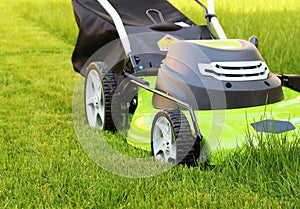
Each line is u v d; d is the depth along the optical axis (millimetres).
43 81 9297
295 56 9078
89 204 4152
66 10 18234
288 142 4578
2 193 4398
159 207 4031
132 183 4477
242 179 4449
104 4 6387
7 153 5426
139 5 7133
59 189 4406
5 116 6938
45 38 14953
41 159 5152
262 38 10281
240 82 5137
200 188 4309
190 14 12680
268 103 5207
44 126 6406
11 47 13383
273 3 15297
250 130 4777
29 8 20688
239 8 14242
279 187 4289
